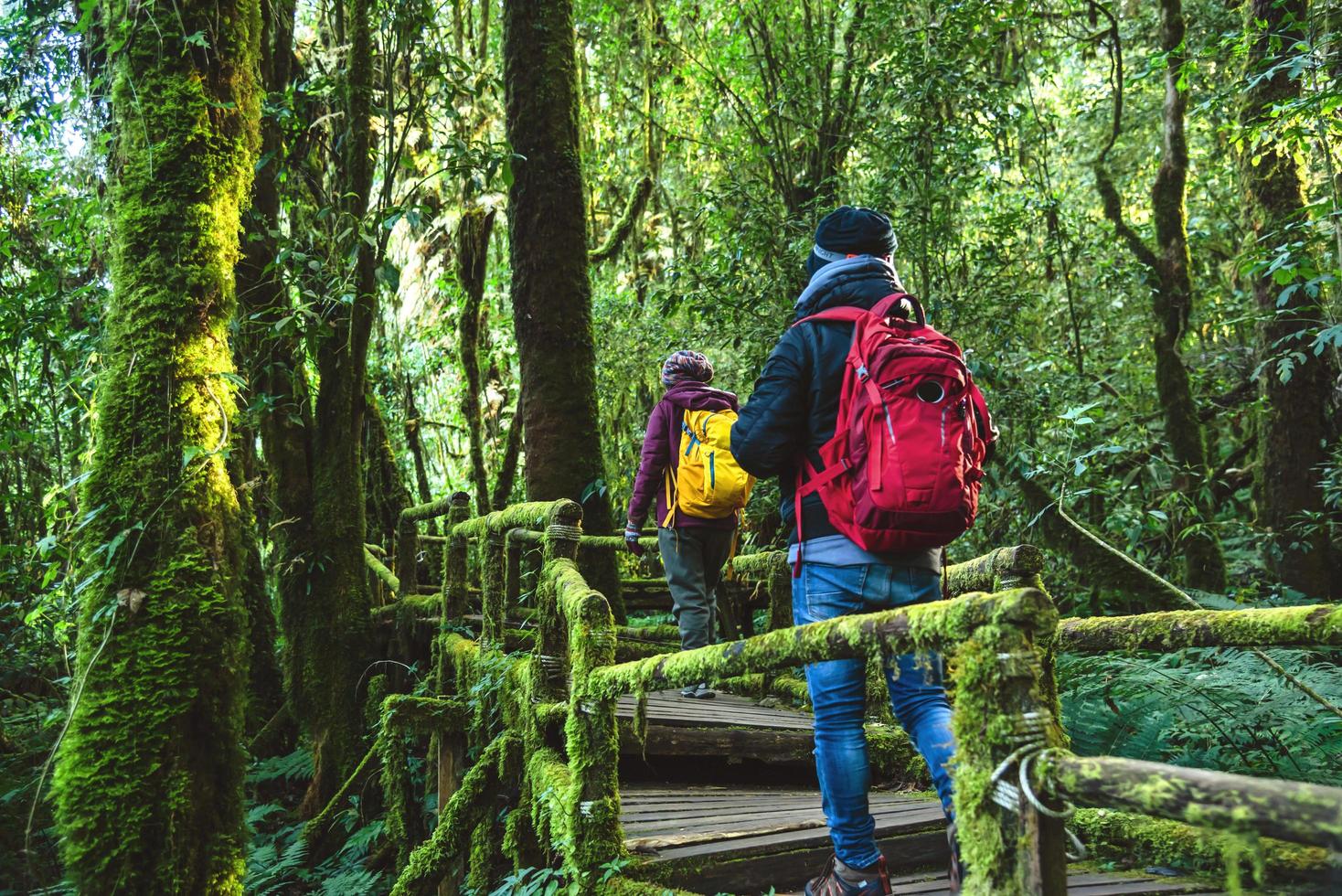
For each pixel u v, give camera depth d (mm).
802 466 2725
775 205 9117
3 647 7168
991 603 1529
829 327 2705
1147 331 11469
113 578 3543
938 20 8578
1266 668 4512
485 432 13336
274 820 7332
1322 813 1002
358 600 7859
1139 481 9172
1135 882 2889
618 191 14008
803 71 9570
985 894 1460
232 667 3621
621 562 10883
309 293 6949
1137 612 6113
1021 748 1446
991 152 11398
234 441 5875
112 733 3412
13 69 6004
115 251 3857
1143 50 12594
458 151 7039
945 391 2428
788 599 6180
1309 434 8109
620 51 12273
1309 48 5445
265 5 7191
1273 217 7723
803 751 4922
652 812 4039
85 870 3324
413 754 6922
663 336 11766
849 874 2678
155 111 3848
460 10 11320
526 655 5008
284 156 7312
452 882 4727
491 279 13727
